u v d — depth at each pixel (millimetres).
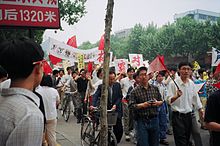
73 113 11305
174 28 49156
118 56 80062
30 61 1555
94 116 6043
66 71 14031
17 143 1368
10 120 1415
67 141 7301
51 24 5000
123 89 8125
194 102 5102
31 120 1400
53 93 5441
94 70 9734
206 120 3107
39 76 1648
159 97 4965
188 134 5004
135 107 4809
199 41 44344
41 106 3908
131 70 8234
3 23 4680
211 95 3104
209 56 41781
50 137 5402
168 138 7820
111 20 3625
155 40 52812
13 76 1572
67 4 14789
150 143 4891
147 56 55875
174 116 4969
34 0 4867
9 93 1531
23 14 4805
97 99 5996
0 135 1408
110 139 5598
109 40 3629
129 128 7410
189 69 5035
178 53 49500
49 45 9828
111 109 5754
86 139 6805
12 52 1529
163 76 8008
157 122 4836
